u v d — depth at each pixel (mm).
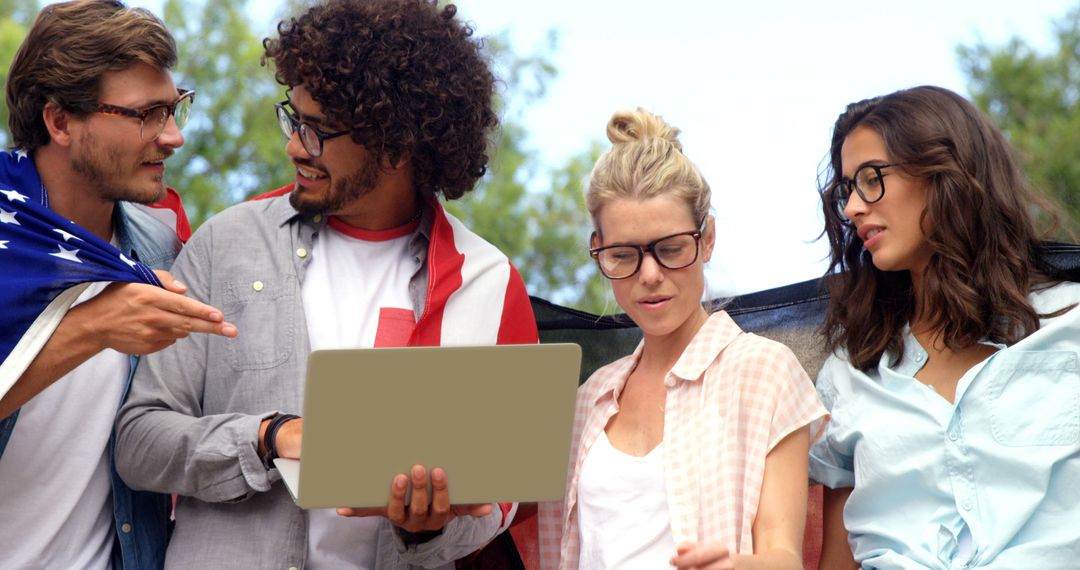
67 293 2170
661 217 2297
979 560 2230
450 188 2604
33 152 2484
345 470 2008
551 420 2049
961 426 2311
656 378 2410
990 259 2381
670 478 2254
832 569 2486
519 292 2574
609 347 2883
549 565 2514
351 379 1946
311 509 2299
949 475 2297
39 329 2150
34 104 2434
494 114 2738
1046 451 2246
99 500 2383
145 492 2414
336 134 2398
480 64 2641
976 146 2422
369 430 1987
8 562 2281
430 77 2488
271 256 2426
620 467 2326
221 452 2209
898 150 2404
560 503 2520
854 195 2449
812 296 2812
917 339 2473
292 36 2430
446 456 2035
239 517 2285
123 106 2422
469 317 2469
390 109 2412
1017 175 2477
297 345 2348
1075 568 2203
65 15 2439
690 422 2299
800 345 2801
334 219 2521
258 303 2377
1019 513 2227
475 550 2410
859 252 2559
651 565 2234
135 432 2285
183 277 2436
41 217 2229
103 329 2146
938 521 2295
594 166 2408
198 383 2365
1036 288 2426
